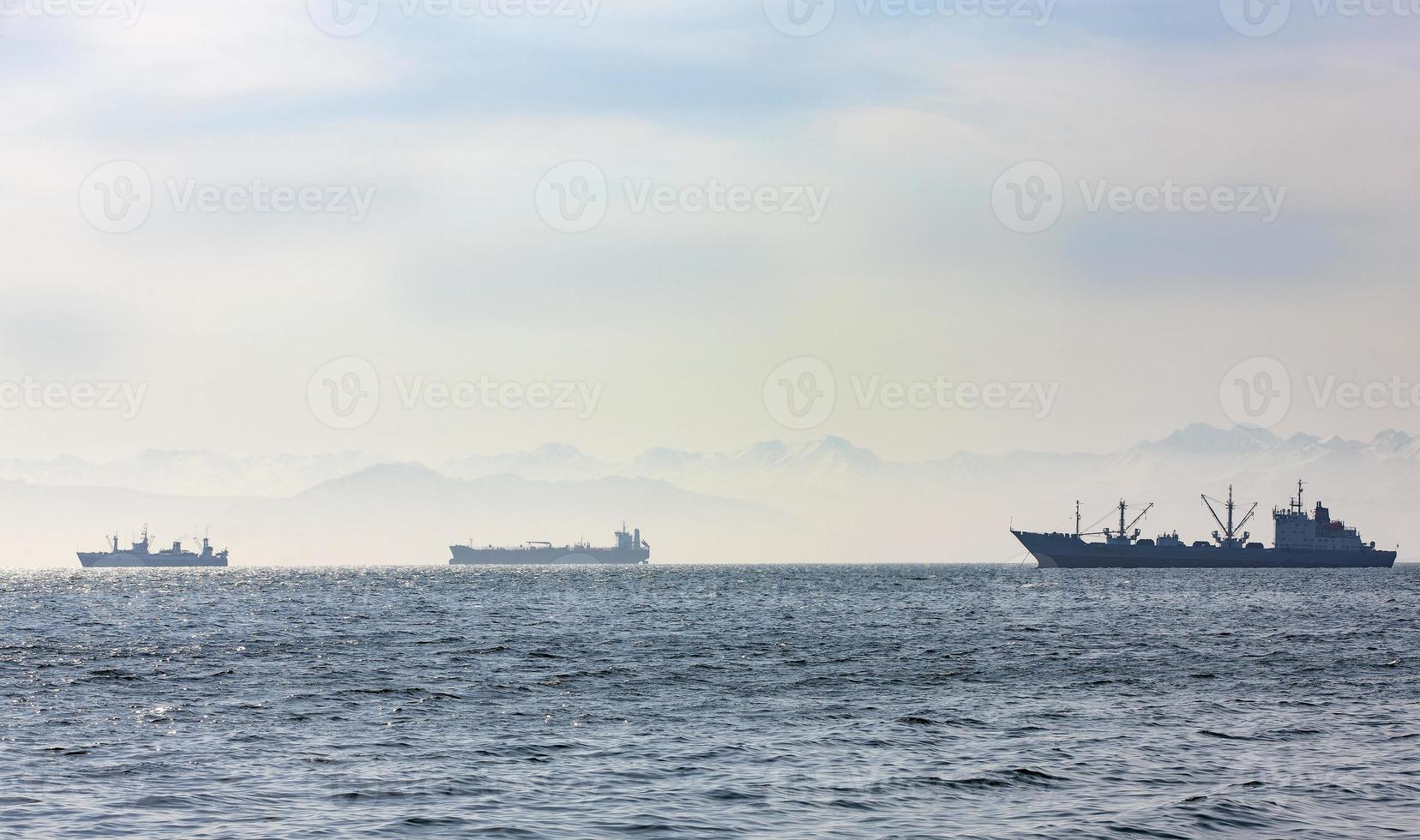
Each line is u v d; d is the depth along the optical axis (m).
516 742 50.12
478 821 36.97
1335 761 46.09
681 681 72.94
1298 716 57.81
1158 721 56.19
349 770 44.19
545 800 39.69
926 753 47.69
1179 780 42.75
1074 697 65.06
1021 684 71.19
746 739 51.09
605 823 36.88
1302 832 36.06
